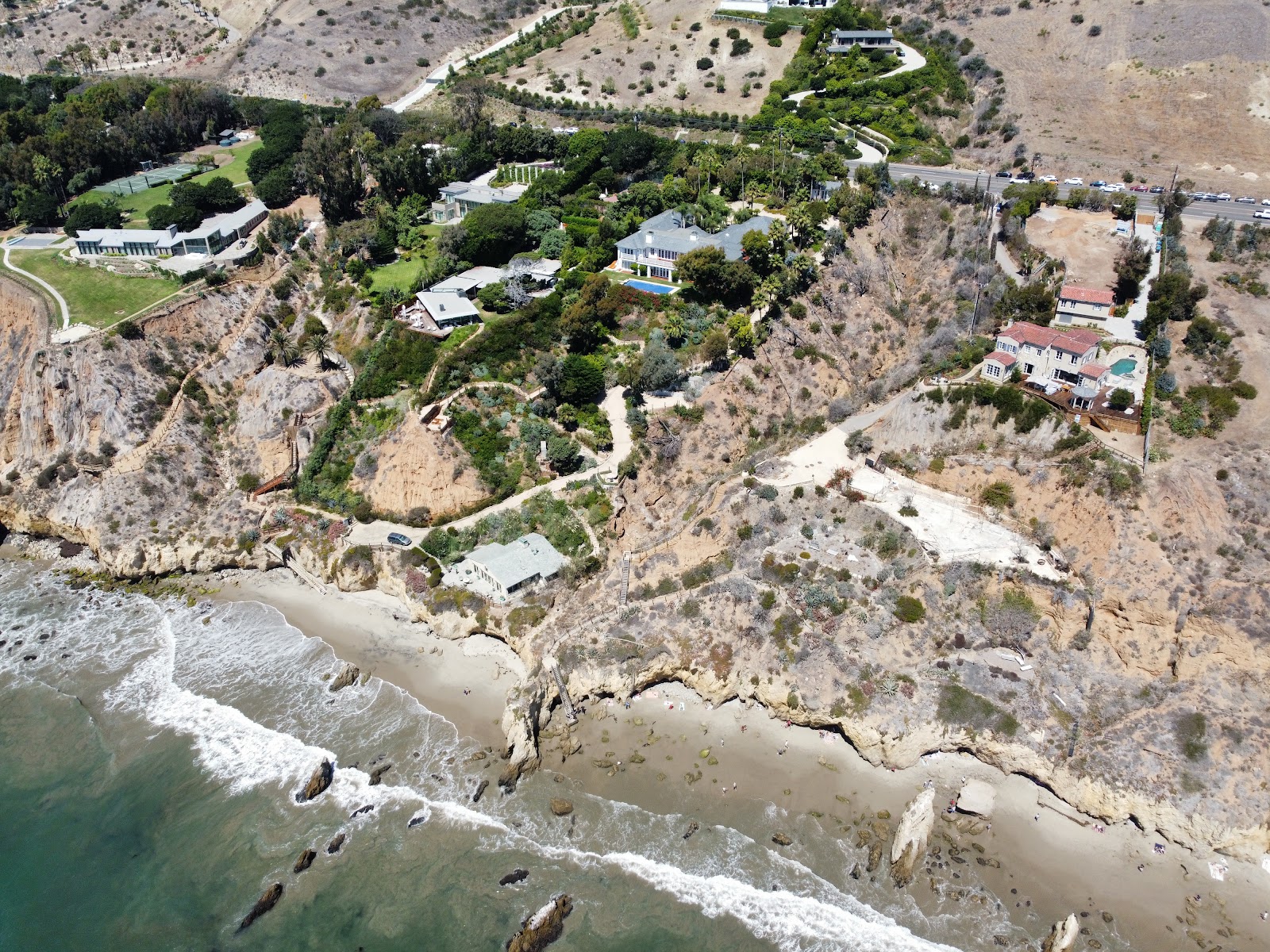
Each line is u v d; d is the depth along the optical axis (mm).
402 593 94312
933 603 85062
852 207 120625
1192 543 82062
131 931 68312
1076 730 76438
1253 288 106875
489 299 113562
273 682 88562
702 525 91875
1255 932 66188
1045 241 118688
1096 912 67438
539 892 69375
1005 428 95562
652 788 76750
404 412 104312
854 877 69625
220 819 75688
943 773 77500
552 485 97812
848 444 100688
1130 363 97562
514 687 84625
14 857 73375
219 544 103375
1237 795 71250
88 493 106625
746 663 83250
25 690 88812
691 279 110688
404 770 79000
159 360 114438
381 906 69125
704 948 65312
